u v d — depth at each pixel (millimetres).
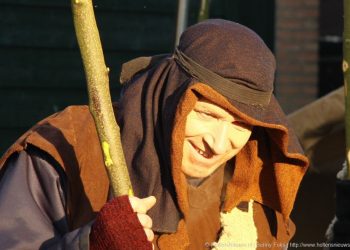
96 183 3406
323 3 12422
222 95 3312
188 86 3232
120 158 2924
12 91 7961
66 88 8086
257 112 3361
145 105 3377
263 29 8672
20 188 3285
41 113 8039
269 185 3785
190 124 3318
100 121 2898
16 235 3172
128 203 2916
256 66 3328
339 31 12453
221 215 3703
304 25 10727
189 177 3619
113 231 2889
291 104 10773
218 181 3729
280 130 3445
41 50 8023
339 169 5645
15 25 7961
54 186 3307
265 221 3807
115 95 8211
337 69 12430
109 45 8188
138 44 8234
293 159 3654
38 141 3346
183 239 3430
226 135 3332
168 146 3295
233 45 3336
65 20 8078
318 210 5723
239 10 8570
